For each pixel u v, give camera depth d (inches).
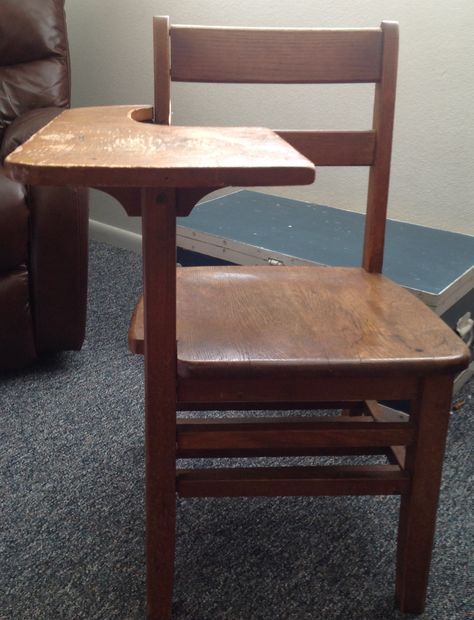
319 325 36.6
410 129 69.5
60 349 65.3
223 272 44.6
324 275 44.6
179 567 42.4
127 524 46.1
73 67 100.5
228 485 36.1
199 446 35.0
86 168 24.1
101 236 105.4
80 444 54.7
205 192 30.0
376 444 35.9
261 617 38.9
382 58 43.2
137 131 31.0
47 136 29.3
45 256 60.2
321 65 43.3
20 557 42.9
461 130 66.4
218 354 33.2
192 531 45.6
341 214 72.7
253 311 38.3
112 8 92.2
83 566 42.4
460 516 47.2
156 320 31.9
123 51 93.5
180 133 30.9
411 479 36.7
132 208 31.3
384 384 34.7
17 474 50.8
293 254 59.1
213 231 65.0
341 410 56.8
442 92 66.4
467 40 63.5
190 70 42.8
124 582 41.3
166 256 30.7
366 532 45.8
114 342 72.2
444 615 39.3
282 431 35.3
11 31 73.4
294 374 32.9
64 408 59.7
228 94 83.1
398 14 66.9
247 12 78.3
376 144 44.2
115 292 84.9
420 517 37.1
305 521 46.8
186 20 84.7
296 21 74.5
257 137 30.5
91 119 34.3
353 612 39.4
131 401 61.1
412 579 38.4
